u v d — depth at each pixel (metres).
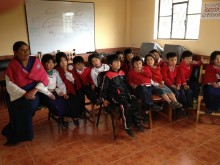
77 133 2.38
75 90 2.56
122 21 5.23
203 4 3.76
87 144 2.13
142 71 2.57
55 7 4.20
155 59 2.93
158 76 2.70
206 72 2.66
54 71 2.48
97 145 2.11
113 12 5.02
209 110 2.54
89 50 4.84
